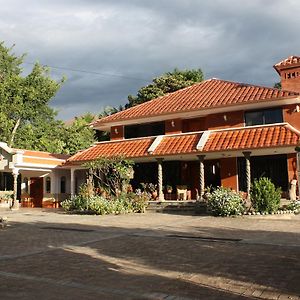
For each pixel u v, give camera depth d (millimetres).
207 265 8469
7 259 9375
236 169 24344
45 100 39969
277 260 8781
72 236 13258
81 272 7977
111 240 12266
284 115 23219
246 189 23141
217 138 23219
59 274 7812
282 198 22797
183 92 29531
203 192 22484
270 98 22438
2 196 31281
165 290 6652
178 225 15891
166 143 24656
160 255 9695
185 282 7141
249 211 18641
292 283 6922
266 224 15750
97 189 24391
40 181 31172
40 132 40094
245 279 7250
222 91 26812
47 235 13586
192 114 25328
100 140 43062
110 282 7191
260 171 23984
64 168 30031
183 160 26219
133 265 8609
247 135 22531
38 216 21453
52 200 30172
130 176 24094
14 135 38688
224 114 24766
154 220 18016
